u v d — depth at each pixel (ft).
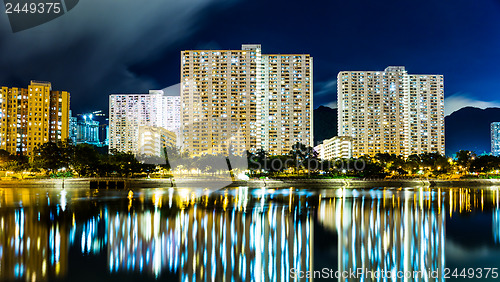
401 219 217.56
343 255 133.80
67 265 119.03
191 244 149.07
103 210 250.78
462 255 135.95
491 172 646.74
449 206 279.69
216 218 218.18
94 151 561.84
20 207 265.54
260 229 183.62
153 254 132.98
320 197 349.20
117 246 145.69
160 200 314.35
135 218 217.15
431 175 649.61
